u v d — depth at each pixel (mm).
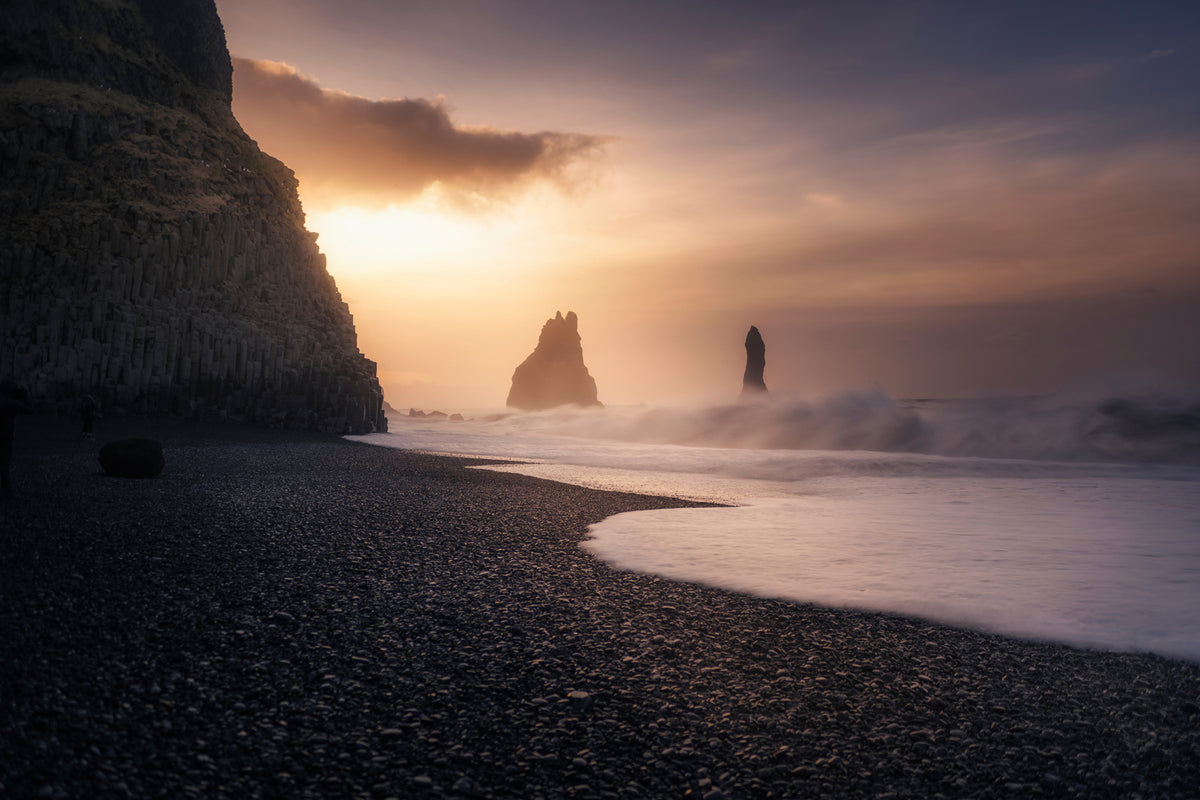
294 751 4742
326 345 53781
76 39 50906
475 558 10734
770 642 7508
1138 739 5500
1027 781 4824
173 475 18922
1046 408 49781
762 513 17531
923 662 7059
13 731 4625
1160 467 32844
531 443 48406
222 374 45562
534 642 7109
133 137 49625
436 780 4500
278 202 57688
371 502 15945
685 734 5320
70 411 38719
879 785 4703
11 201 43625
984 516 17453
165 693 5434
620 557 11375
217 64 60938
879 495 22734
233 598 7898
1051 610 8867
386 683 5938
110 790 4098
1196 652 7469
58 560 8844
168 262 45281
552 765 4766
